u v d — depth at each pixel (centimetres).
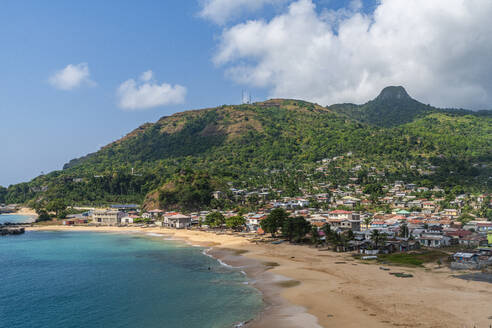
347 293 7744
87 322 6894
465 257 10281
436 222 17150
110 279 10062
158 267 11444
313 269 10219
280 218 16175
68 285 9544
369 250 12350
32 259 13312
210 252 13938
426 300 7025
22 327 6762
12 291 9088
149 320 6831
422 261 10750
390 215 19625
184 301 7856
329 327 5978
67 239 19175
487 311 6294
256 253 13125
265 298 7781
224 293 8288
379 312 6512
